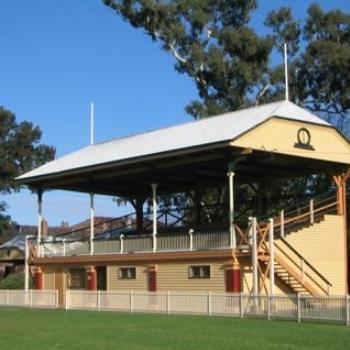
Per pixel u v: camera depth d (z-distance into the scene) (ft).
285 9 189.57
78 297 123.85
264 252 107.76
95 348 63.77
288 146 115.44
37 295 134.31
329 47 180.34
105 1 189.26
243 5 191.11
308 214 120.47
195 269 116.16
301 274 110.11
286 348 61.67
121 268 130.21
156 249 123.75
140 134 147.43
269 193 167.84
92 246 137.39
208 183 149.18
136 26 190.90
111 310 116.47
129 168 129.29
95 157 141.18
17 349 63.41
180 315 102.63
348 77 183.01
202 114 184.44
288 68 186.19
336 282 121.39
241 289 109.29
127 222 205.16
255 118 115.96
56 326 86.89
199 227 142.00
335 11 187.42
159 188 157.07
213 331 77.71
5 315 108.47
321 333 73.77
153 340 69.51
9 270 262.06
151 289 123.24
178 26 187.73
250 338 70.03
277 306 93.09
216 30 191.31
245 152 109.19
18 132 261.03
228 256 109.60
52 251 145.89
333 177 127.44
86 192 157.17
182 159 118.11
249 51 184.65
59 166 146.41
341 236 124.06
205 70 187.93
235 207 163.84
